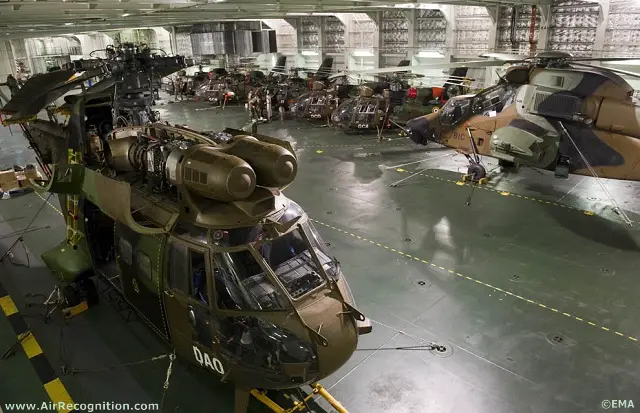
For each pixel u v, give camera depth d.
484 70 26.58
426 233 11.27
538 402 6.16
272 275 5.41
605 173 11.77
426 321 7.92
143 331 7.85
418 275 9.39
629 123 11.09
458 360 6.97
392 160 17.64
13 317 8.30
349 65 34.12
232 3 18.47
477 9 26.28
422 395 6.32
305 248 6.05
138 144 7.04
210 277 5.40
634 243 10.50
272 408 6.04
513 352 7.12
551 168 12.48
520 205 12.85
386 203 13.27
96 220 8.02
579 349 7.16
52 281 9.47
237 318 5.45
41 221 12.41
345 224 11.92
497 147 12.52
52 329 7.97
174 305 5.84
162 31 46.72
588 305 8.25
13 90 10.65
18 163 18.16
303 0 19.50
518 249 10.36
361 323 5.98
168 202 6.19
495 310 8.19
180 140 6.65
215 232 5.46
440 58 29.14
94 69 9.11
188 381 6.71
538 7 23.59
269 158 5.50
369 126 21.20
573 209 12.48
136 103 9.46
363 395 6.34
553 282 9.01
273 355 5.33
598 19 21.88
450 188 14.36
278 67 37.97
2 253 10.63
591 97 11.44
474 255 10.14
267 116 26.16
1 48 41.31
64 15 15.63
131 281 6.70
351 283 9.15
